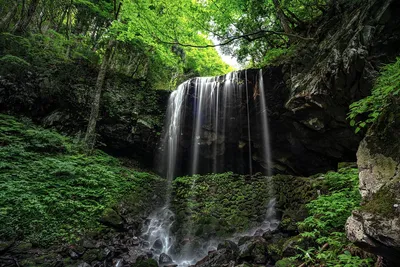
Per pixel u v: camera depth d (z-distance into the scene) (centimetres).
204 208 703
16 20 1239
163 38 792
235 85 913
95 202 624
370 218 172
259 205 651
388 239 157
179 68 1688
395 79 222
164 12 749
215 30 860
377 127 216
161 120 1151
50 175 655
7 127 796
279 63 791
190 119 1048
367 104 289
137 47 1293
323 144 755
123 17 959
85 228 535
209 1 748
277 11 877
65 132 999
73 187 644
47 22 1470
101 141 1086
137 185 798
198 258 526
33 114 986
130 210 660
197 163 1088
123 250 526
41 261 422
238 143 973
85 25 1444
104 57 1024
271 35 1009
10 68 936
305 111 703
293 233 462
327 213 342
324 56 644
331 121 664
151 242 593
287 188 644
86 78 1089
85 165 797
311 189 560
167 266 481
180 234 616
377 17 521
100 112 1077
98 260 467
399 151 187
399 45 493
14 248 433
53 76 1017
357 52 527
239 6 784
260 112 872
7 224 461
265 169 973
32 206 515
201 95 1022
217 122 981
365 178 210
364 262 241
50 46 1180
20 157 682
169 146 1112
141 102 1154
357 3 621
